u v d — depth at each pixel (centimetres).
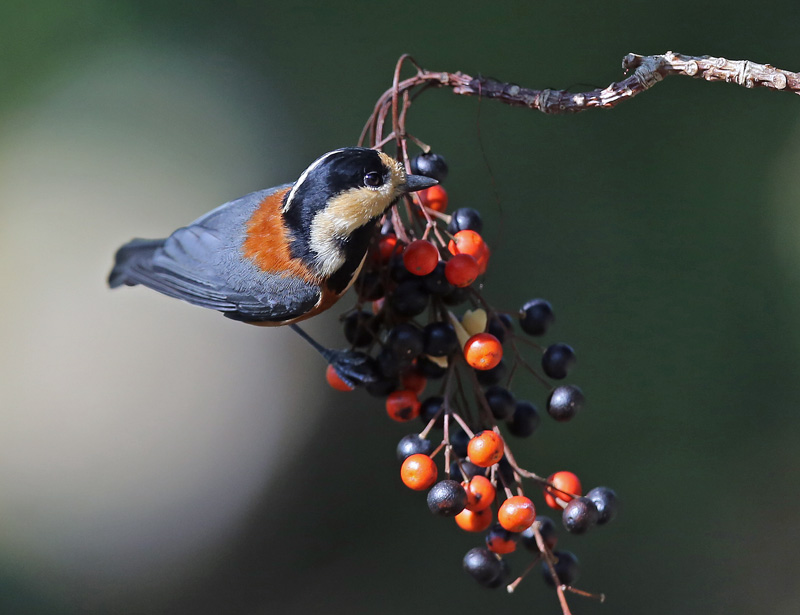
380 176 568
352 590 1116
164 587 1148
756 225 1167
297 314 645
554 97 529
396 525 1152
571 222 1203
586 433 1110
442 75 561
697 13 1245
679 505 1075
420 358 562
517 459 1105
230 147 1336
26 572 1145
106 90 1372
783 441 1079
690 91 1236
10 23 1373
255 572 1153
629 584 1042
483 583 521
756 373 1112
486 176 1227
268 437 1233
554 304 1165
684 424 1105
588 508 500
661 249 1176
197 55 1382
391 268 549
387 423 1214
